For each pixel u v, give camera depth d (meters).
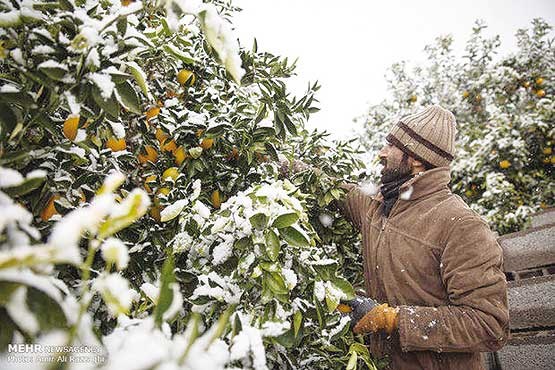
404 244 1.51
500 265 1.41
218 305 0.97
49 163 0.90
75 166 1.01
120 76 0.80
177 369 0.44
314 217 1.76
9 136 0.73
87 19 0.78
